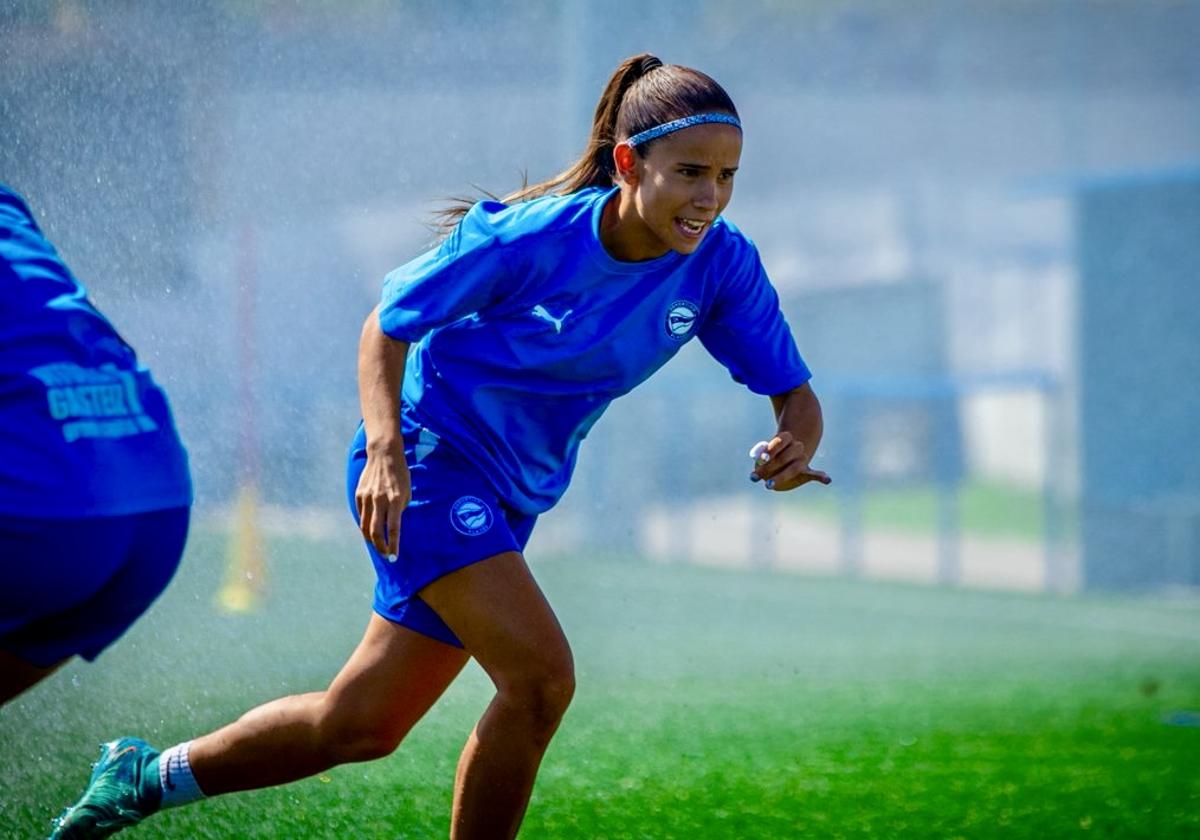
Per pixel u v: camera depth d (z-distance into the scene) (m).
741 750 15.34
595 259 9.39
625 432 38.97
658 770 14.06
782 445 9.80
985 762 15.30
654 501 40.06
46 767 11.74
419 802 12.00
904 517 46.66
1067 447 41.25
